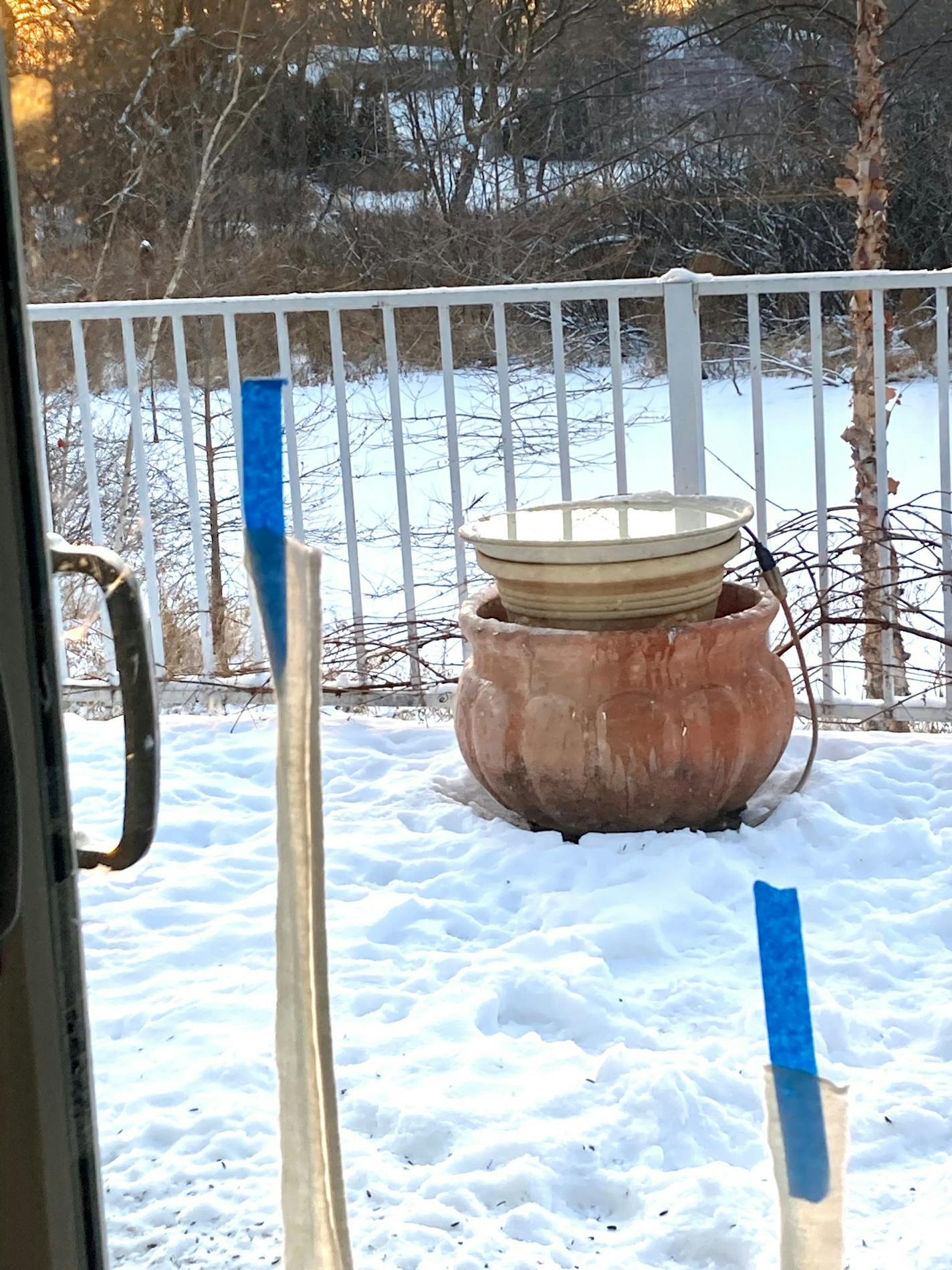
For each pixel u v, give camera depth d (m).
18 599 0.68
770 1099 0.71
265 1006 2.24
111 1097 1.98
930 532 3.85
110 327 7.14
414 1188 1.74
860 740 3.37
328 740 3.62
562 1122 1.85
